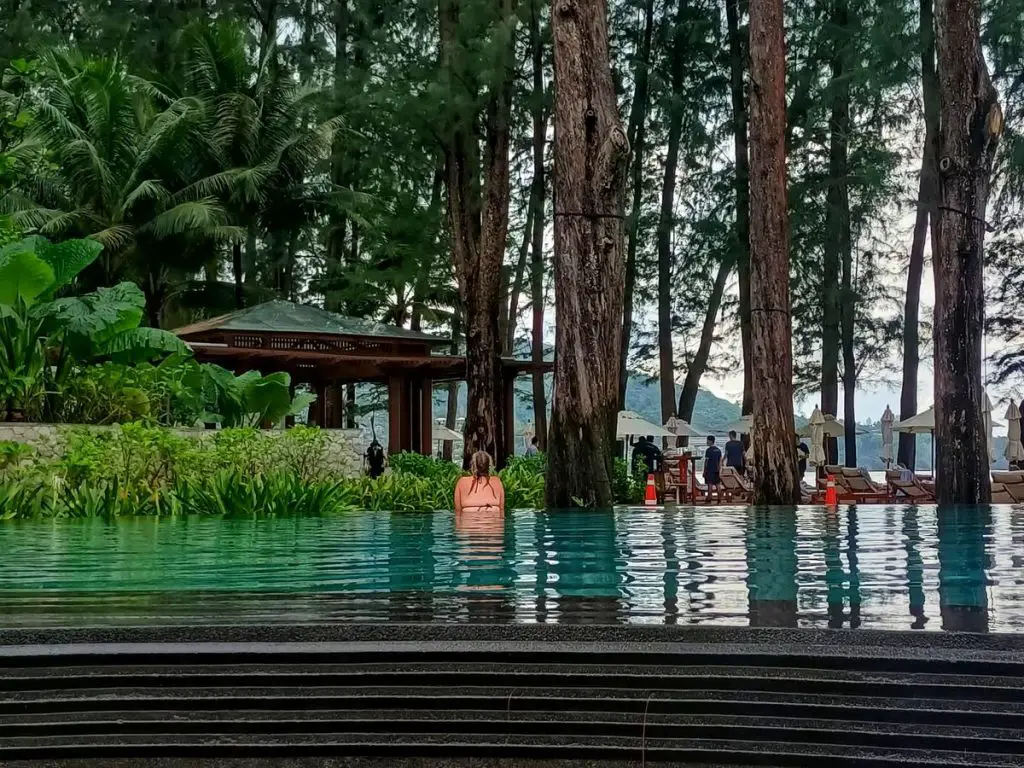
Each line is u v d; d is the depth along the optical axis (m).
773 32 17.44
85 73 32.62
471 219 25.45
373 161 31.08
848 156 33.84
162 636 3.88
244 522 11.54
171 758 3.43
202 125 34.00
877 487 24.92
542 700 3.54
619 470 22.00
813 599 4.93
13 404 16.14
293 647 3.76
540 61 28.44
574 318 14.16
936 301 14.26
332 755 3.44
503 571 6.48
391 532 9.86
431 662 3.73
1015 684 3.40
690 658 3.65
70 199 33.03
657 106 34.31
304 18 39.34
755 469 17.11
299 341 26.53
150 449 14.09
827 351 31.88
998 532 9.91
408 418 29.42
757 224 17.31
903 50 28.72
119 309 17.41
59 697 3.57
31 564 6.92
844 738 3.35
